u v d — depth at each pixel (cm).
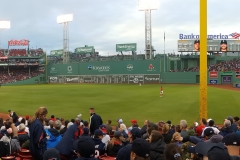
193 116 2498
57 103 3625
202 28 1981
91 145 473
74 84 8531
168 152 431
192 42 8094
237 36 7894
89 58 11112
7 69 10638
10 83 9156
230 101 3422
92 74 9188
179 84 7462
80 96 4453
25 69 10806
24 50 11362
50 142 797
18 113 2892
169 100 3628
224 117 2441
